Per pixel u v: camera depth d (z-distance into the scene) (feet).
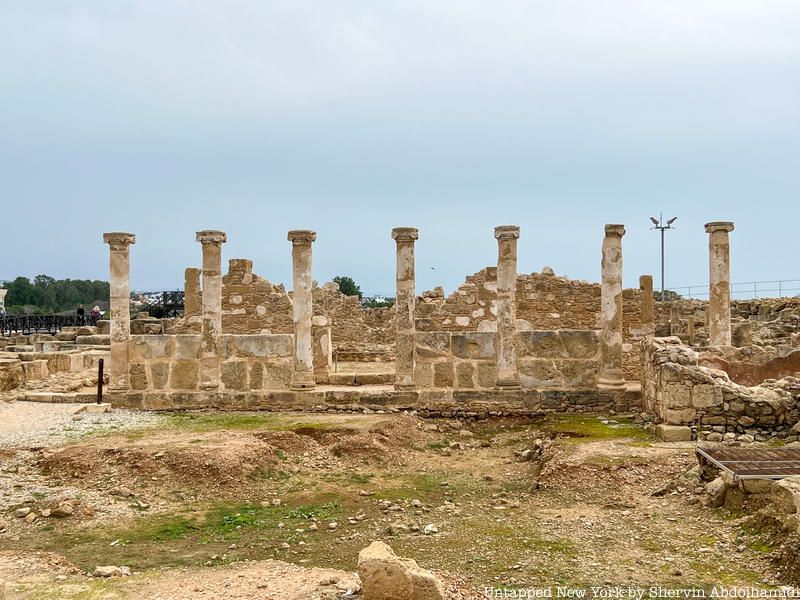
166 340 55.88
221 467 36.17
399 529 29.09
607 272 53.47
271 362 55.31
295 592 20.94
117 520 30.86
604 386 53.01
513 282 53.72
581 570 23.77
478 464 41.88
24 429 45.80
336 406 54.19
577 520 29.58
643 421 47.96
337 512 32.17
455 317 82.33
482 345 54.08
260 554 26.66
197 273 80.12
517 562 24.75
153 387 55.62
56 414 51.65
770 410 41.88
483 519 30.63
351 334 102.83
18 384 62.03
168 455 37.37
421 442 46.44
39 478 35.88
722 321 62.28
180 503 33.30
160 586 21.98
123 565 25.44
